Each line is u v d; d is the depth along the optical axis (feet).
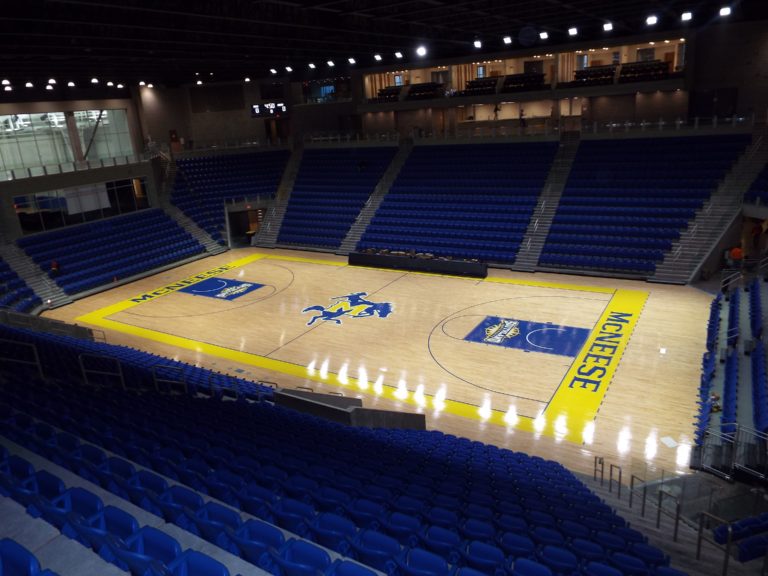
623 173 99.35
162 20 57.93
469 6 62.44
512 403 54.39
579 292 81.51
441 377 59.88
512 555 21.29
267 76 132.77
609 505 34.09
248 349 68.90
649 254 86.17
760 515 29.22
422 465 34.63
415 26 78.33
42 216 99.71
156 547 16.44
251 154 134.82
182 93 139.64
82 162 106.93
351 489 26.04
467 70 137.08
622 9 71.87
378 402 56.08
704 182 91.04
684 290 79.71
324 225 115.24
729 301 67.97
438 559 17.89
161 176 122.11
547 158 109.09
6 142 109.60
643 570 20.66
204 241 115.55
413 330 71.61
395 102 131.64
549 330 69.00
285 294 87.92
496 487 31.76
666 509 33.88
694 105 104.99
